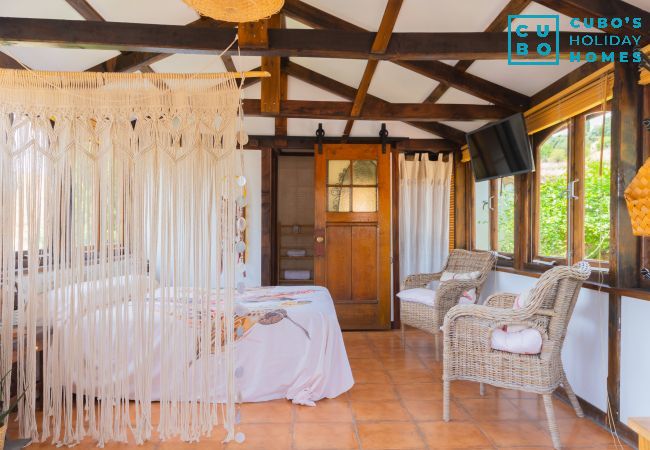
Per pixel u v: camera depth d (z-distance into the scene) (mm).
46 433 2158
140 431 2164
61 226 2141
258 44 2340
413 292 4035
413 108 3723
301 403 2670
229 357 2137
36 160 2127
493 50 2393
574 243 2861
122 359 2168
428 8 2652
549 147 3213
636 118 2295
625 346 2254
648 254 2279
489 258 3717
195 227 2123
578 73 2799
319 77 4270
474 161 4098
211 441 2217
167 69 3900
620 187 2305
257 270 4793
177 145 2123
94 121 2207
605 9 2090
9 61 3160
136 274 2139
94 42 2322
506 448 2160
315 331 2814
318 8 3004
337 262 4719
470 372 2447
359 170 4758
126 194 2141
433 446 2180
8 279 2127
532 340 2258
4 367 2107
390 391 2916
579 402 2645
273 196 5094
